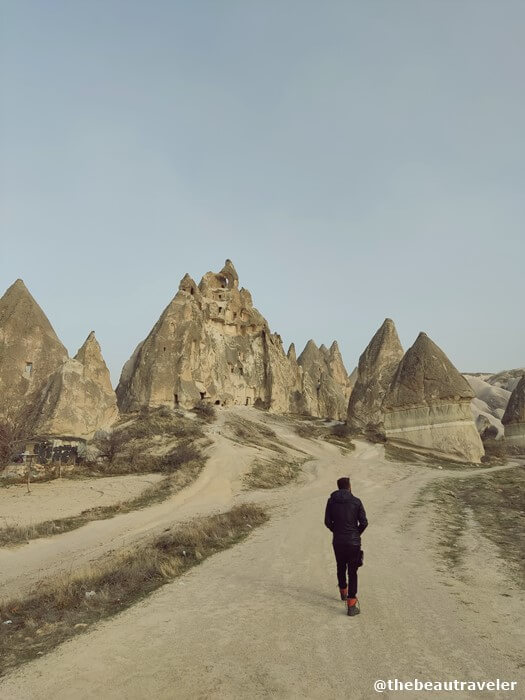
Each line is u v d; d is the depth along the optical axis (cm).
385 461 4903
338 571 809
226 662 589
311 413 8100
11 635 768
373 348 7356
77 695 523
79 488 2920
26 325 4344
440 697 502
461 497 2736
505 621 753
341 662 583
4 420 3694
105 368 4747
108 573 1121
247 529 1756
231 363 7531
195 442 4334
